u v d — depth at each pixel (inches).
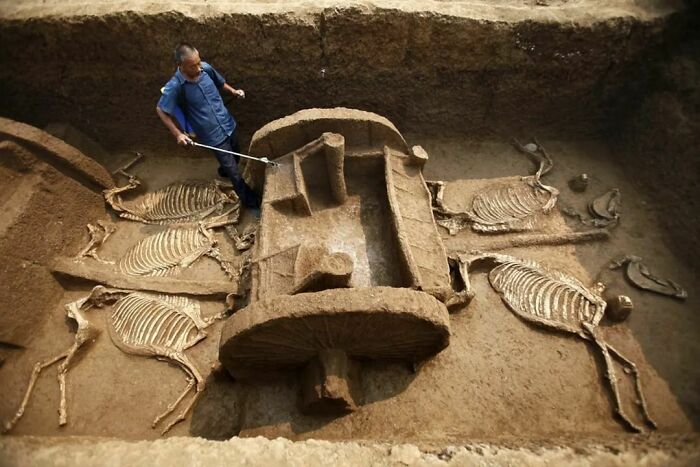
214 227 145.3
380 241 125.3
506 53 144.0
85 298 125.6
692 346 114.8
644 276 127.3
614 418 103.7
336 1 136.8
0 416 109.6
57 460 72.3
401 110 163.3
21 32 139.7
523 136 169.9
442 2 140.1
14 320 119.9
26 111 164.7
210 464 70.7
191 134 135.3
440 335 96.4
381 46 142.7
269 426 104.7
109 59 146.6
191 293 126.0
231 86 153.5
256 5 138.0
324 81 153.3
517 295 122.5
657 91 146.8
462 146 170.4
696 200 131.3
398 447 75.2
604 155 164.2
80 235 144.6
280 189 126.8
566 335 115.3
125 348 118.3
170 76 151.2
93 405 111.3
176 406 109.7
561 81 152.6
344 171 135.3
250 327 86.3
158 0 139.9
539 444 84.3
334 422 104.4
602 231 136.6
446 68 149.0
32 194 131.0
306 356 101.6
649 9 138.9
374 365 112.0
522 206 145.4
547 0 154.4
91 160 146.8
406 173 131.7
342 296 85.6
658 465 71.7
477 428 102.5
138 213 152.4
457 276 128.3
